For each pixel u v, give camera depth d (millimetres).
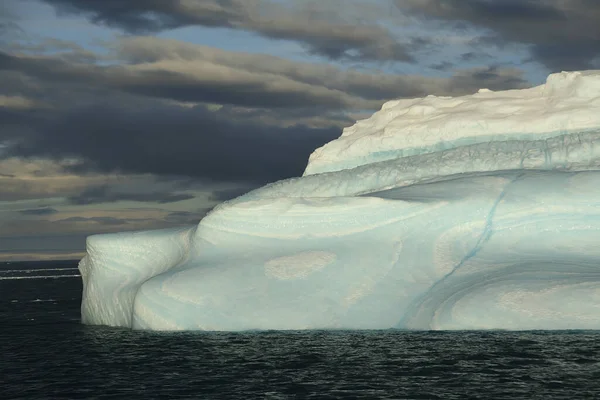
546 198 44812
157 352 36719
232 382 29625
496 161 53656
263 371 31281
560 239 43344
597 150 51875
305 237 46062
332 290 41969
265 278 43344
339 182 56438
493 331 37656
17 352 40750
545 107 58250
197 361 33938
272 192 56750
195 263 46312
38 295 115562
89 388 29734
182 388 28953
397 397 26391
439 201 45656
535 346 33875
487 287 39844
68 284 171875
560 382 27734
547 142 54688
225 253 46469
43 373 33562
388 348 34906
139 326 43844
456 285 40969
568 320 37000
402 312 40125
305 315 40812
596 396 25797
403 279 42188
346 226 45906
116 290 50281
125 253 51938
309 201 47281
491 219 44562
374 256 43812
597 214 43656
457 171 53906
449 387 27547
